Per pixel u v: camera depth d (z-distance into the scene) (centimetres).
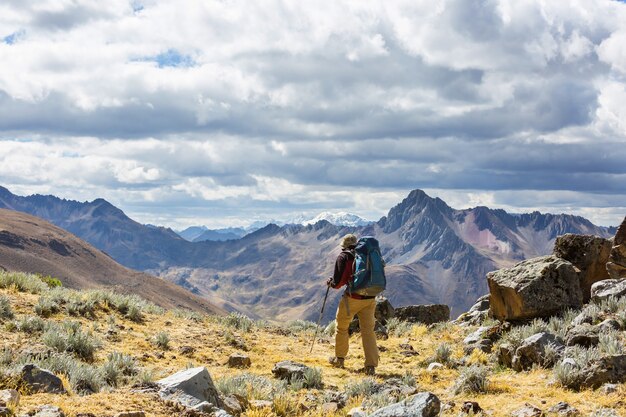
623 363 879
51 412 568
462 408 803
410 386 994
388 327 1934
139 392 714
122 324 1461
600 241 1655
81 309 1473
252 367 1221
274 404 863
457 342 1521
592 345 1050
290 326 2053
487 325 1555
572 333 1111
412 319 2100
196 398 717
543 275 1430
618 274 1595
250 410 813
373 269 1204
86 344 1088
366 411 806
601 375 861
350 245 1264
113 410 628
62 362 885
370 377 1094
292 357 1365
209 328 1631
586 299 1619
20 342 1050
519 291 1414
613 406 766
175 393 716
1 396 591
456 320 1991
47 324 1207
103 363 1018
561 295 1412
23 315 1306
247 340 1549
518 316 1425
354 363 1334
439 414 733
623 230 1605
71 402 645
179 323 1642
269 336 1691
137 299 1838
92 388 833
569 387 885
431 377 1109
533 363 1056
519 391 900
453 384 991
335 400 938
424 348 1523
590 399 805
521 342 1145
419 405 692
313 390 1023
